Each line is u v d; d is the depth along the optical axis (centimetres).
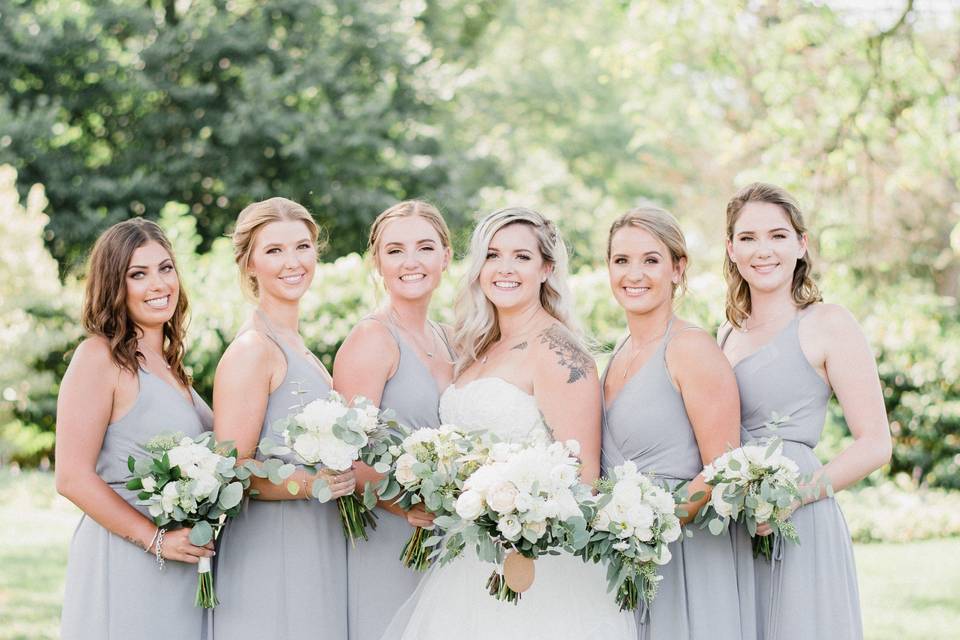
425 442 354
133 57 1709
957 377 1064
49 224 1612
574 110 2173
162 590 358
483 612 366
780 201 390
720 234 1689
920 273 1358
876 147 951
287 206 395
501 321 400
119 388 365
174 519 348
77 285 1234
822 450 985
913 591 734
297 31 1759
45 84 1694
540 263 395
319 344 904
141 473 343
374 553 392
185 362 928
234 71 1722
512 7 2203
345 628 387
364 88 1783
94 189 1638
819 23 883
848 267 917
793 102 920
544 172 1862
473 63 2162
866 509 987
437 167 1791
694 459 374
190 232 1027
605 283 934
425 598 379
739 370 391
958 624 654
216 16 1712
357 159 1731
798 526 367
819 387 383
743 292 405
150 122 1706
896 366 1086
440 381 407
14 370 1091
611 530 330
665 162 1898
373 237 414
